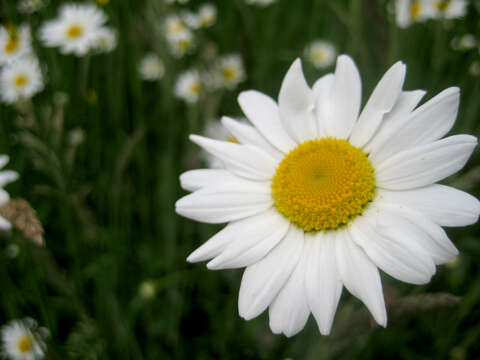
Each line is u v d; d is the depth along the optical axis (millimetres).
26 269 158
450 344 150
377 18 160
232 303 163
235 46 236
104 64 213
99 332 151
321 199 113
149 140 204
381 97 113
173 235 174
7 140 187
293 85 120
